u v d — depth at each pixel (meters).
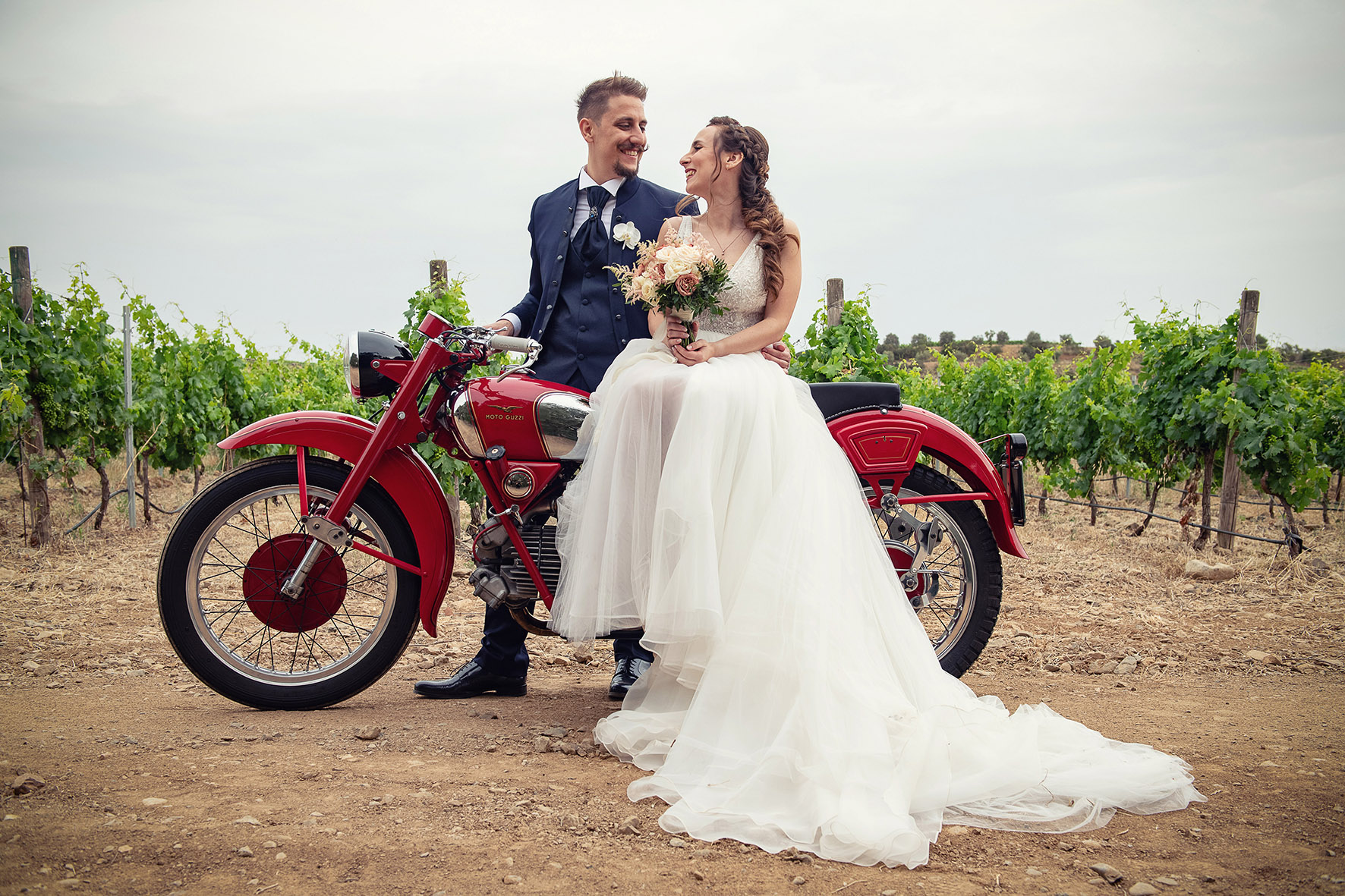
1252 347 7.39
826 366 7.90
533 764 2.40
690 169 2.97
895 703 2.40
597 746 2.57
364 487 2.89
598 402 2.82
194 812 1.96
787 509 2.59
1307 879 1.78
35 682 3.29
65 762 2.27
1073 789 2.21
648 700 2.68
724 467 2.63
